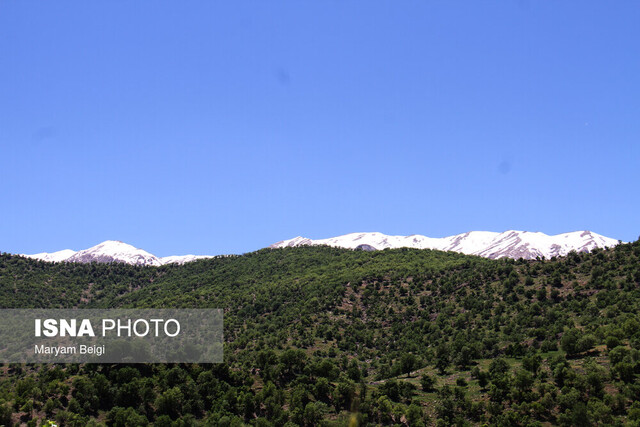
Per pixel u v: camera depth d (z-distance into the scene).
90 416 132.12
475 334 197.38
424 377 153.00
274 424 128.75
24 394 137.38
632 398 121.94
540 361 153.88
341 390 139.25
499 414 127.00
